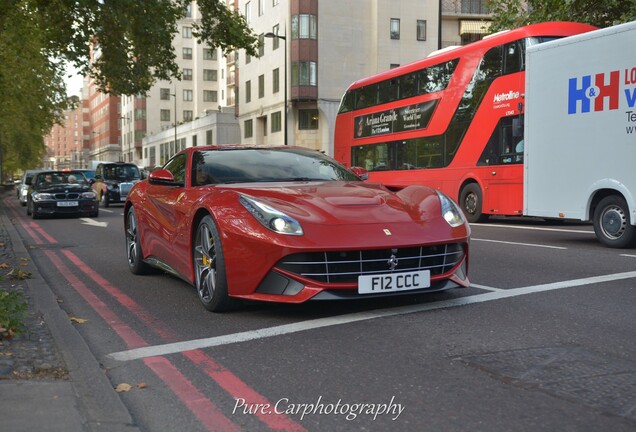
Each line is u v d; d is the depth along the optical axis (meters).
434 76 15.68
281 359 3.56
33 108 35.31
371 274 4.25
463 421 2.63
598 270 6.57
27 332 4.03
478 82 14.18
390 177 17.23
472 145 14.31
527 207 9.98
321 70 39.69
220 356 3.65
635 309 4.63
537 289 5.43
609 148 8.59
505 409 2.74
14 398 2.79
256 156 5.80
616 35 8.41
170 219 5.62
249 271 4.34
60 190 17.69
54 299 5.20
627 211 8.55
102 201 24.91
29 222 16.47
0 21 14.66
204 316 4.69
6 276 6.50
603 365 3.31
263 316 4.57
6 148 50.03
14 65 25.25
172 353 3.75
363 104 18.59
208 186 5.27
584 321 4.28
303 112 40.81
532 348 3.65
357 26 40.50
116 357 3.70
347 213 4.43
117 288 6.09
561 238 10.45
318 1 39.53
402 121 16.80
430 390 3.00
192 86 88.12
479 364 3.37
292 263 4.19
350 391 3.03
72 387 2.96
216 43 16.16
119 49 15.55
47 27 14.75
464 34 45.28
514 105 13.06
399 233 4.33
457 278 4.63
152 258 6.36
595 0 18.19
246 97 48.09
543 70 9.60
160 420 2.73
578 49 8.99
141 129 86.81
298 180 5.41
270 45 43.44
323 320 4.39
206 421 2.71
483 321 4.29
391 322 4.29
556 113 9.41
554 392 2.93
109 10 13.01
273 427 2.64
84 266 7.78
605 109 8.63
